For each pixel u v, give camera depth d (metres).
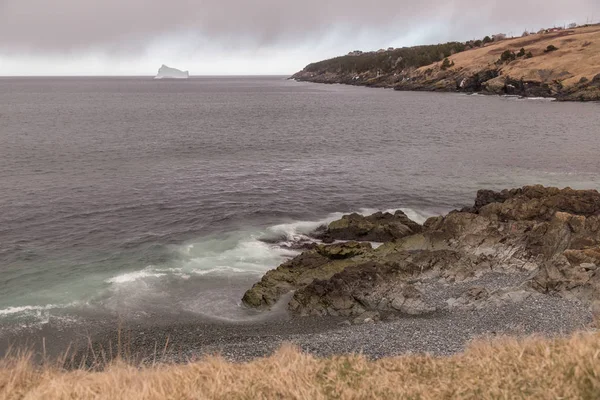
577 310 21.86
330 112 139.38
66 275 29.52
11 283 28.33
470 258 29.20
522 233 31.34
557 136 83.00
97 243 35.03
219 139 86.94
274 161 66.25
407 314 24.12
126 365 11.28
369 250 31.30
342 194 48.78
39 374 11.19
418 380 9.92
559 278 24.70
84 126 105.50
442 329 20.94
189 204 45.09
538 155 66.25
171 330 23.39
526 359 9.91
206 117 127.75
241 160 67.00
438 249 31.23
